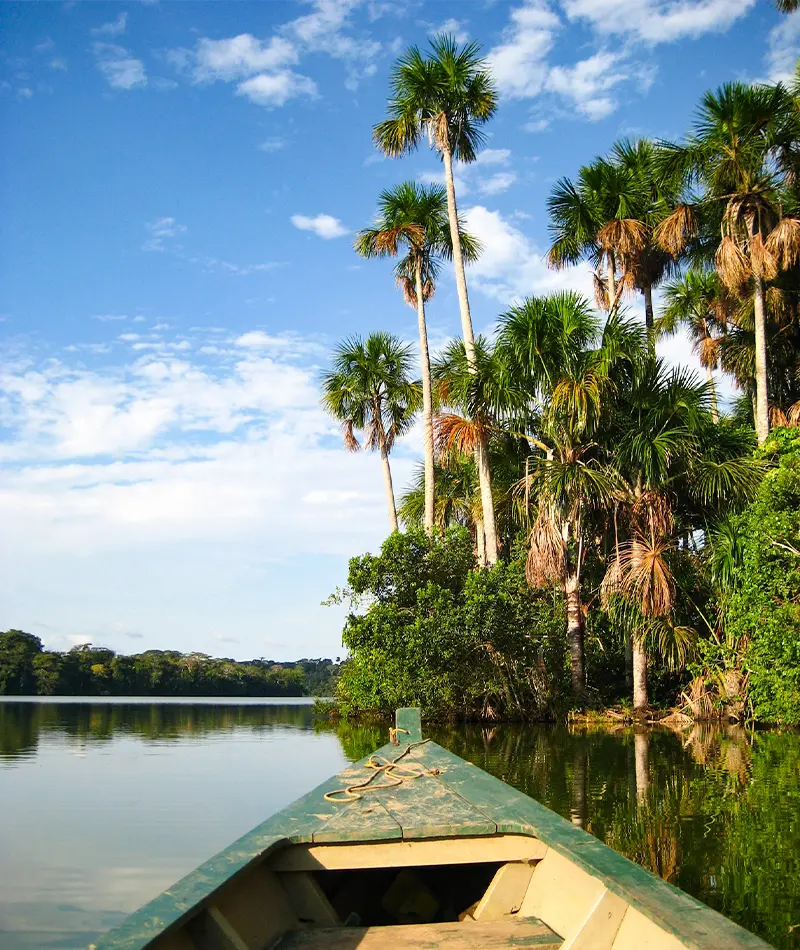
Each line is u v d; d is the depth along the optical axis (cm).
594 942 385
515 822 488
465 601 2258
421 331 2877
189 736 2456
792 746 1627
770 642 1827
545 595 2386
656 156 2347
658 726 2089
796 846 792
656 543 2019
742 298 2400
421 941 416
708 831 858
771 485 1873
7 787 1367
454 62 2648
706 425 2152
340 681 3011
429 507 2736
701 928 323
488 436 2322
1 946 616
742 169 2136
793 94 2208
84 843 945
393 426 3238
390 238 2853
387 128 2780
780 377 2711
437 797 547
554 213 2605
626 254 2459
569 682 2323
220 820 1077
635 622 2092
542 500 2092
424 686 2203
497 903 482
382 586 2414
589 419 2108
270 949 408
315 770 1584
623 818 927
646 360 2153
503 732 1989
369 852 471
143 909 333
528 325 2133
